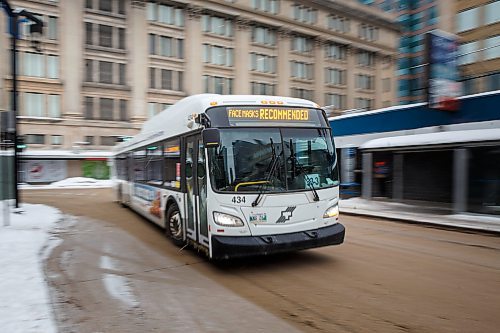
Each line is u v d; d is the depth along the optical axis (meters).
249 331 4.35
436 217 12.53
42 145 41.91
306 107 7.33
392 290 5.70
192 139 7.58
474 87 20.25
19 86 41.06
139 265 7.31
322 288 5.82
